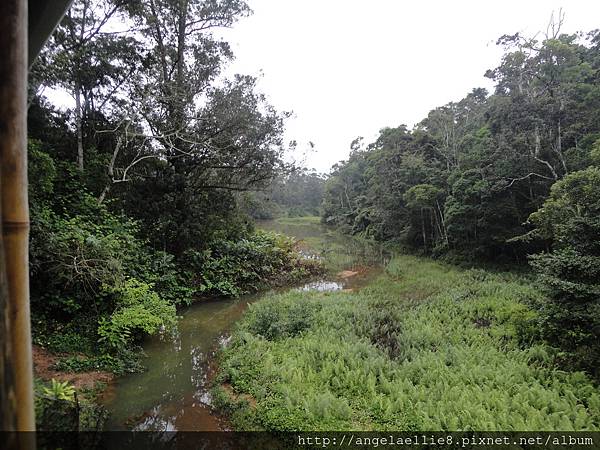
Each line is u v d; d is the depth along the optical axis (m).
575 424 5.18
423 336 8.71
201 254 14.48
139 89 12.66
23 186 1.72
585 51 17.89
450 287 13.79
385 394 6.38
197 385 7.18
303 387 6.41
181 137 13.61
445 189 21.48
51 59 9.38
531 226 15.70
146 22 13.78
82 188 11.39
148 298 8.91
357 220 37.91
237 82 15.18
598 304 6.73
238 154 15.64
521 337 8.36
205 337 9.95
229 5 15.30
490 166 16.73
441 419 5.39
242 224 18.81
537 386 6.12
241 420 5.73
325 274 19.30
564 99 14.41
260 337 8.92
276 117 15.98
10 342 1.61
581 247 7.50
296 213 62.75
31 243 7.17
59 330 7.45
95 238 8.29
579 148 13.77
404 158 25.62
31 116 10.96
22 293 1.69
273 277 17.00
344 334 8.98
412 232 25.27
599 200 8.09
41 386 4.66
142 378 7.23
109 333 7.51
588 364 6.59
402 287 14.83
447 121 25.27
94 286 8.06
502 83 16.61
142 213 13.71
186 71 15.07
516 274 15.02
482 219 16.91
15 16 1.67
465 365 7.02
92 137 13.25
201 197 15.91
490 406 5.76
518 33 15.85
